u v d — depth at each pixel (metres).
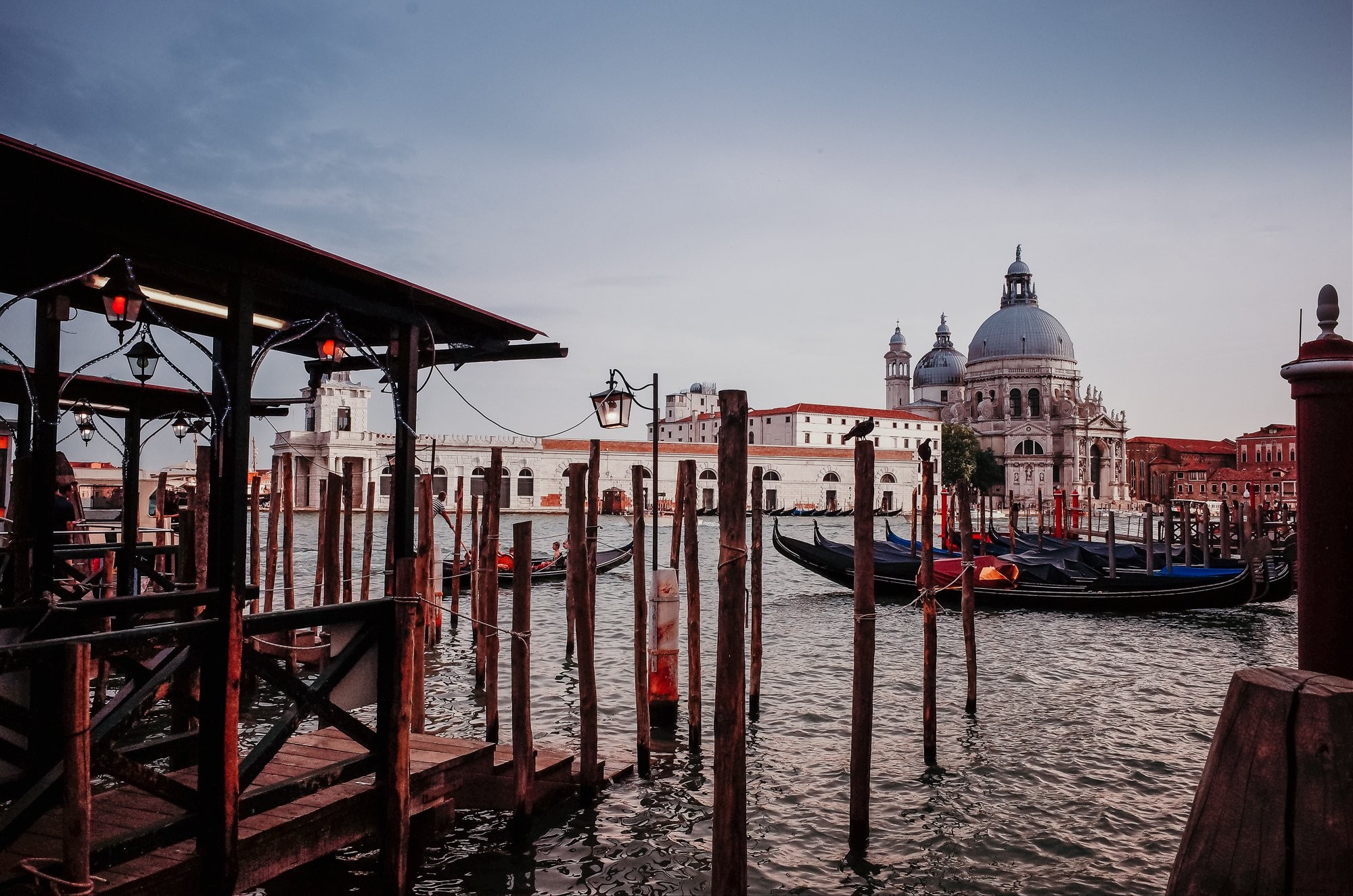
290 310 7.32
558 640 16.78
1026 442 113.88
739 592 5.25
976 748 10.24
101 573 13.00
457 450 73.62
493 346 8.35
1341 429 2.52
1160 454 127.75
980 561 21.94
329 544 12.70
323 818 5.80
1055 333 118.50
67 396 10.36
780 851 7.46
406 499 6.86
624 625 18.62
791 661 15.22
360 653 6.02
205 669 5.08
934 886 6.90
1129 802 8.64
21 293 6.62
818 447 87.19
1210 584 21.06
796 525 66.81
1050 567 22.48
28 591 7.19
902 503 90.56
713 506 80.56
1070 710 12.04
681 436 117.44
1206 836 2.06
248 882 5.34
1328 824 1.91
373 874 6.75
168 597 6.43
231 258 5.35
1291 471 99.19
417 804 6.84
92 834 5.34
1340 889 1.89
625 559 26.75
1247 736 2.03
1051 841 7.72
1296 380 2.61
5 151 4.16
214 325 7.68
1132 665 15.38
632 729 10.91
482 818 7.84
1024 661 15.53
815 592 25.25
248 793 5.30
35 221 4.73
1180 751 10.27
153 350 7.75
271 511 13.66
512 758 7.80
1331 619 2.51
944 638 17.81
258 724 10.84
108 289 5.27
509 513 73.56
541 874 6.91
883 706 12.12
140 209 4.84
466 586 21.58
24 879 4.48
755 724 11.17
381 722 6.15
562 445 76.69
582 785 8.33
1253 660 16.31
